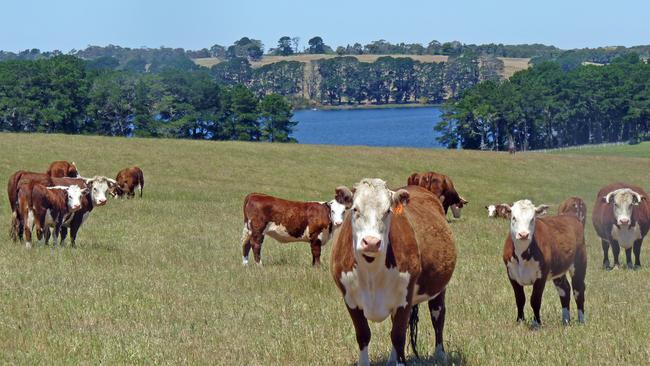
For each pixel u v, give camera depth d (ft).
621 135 433.89
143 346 35.29
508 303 45.98
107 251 64.34
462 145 422.41
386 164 191.42
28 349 34.86
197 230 81.46
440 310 35.04
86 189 68.28
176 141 204.33
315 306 44.37
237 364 32.91
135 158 174.09
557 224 42.65
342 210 61.98
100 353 34.32
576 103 418.72
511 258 41.06
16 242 67.46
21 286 48.03
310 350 34.83
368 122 592.60
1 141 180.24
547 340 36.81
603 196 65.87
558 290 43.27
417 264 30.35
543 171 190.80
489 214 117.29
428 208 35.09
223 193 136.56
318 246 62.85
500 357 33.73
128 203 108.17
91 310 42.24
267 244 73.87
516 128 421.59
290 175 171.42
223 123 405.18
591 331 38.86
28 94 363.76
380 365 32.96
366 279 29.50
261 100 450.71
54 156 167.22
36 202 64.90
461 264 60.23
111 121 390.63
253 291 49.44
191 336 37.65
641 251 75.61
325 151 203.51
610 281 56.03
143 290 48.01
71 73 378.73
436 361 33.40
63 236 69.46
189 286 50.19
